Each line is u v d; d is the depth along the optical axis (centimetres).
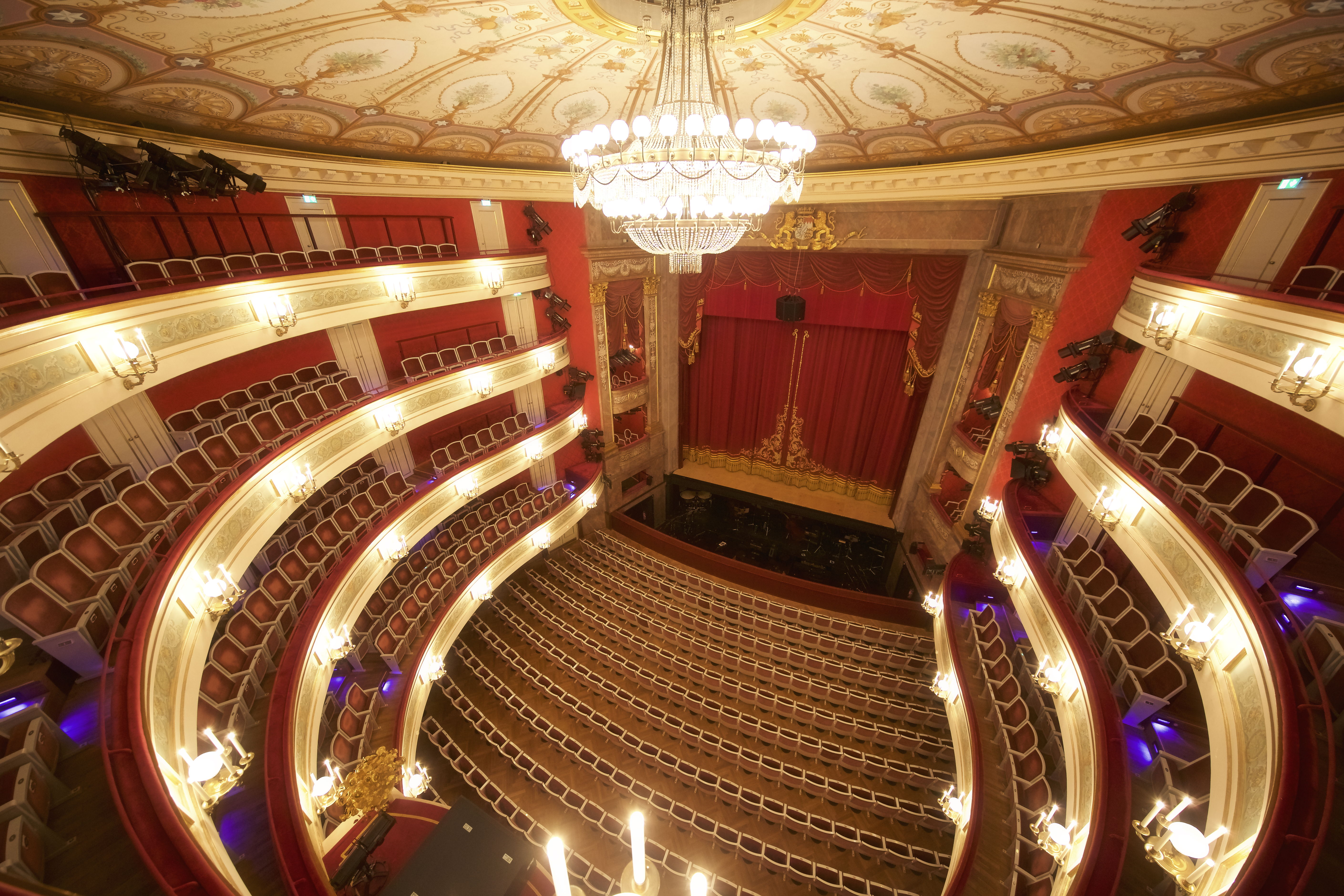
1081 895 326
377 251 787
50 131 430
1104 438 578
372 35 361
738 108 547
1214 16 288
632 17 354
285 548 684
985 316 871
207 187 493
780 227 1017
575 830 629
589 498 1145
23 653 369
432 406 818
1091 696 426
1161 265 561
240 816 414
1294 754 267
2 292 402
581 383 1125
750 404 1330
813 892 564
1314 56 311
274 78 415
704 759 706
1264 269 464
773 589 1108
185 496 521
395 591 794
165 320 466
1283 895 232
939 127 547
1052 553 657
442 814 498
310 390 726
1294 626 360
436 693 831
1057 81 407
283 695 467
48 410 362
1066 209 672
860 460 1245
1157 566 443
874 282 1020
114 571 411
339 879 413
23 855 264
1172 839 301
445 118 559
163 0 285
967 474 919
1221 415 512
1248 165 429
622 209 301
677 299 1262
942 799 560
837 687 811
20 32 300
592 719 748
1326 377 329
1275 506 410
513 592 1036
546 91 507
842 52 406
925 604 811
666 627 938
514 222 978
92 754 335
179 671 379
